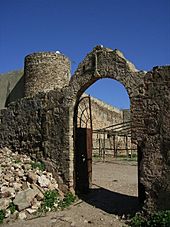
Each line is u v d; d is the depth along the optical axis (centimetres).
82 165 1219
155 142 912
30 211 955
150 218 857
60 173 1138
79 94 1152
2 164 1164
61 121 1160
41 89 2594
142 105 948
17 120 1348
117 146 3141
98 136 2872
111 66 1035
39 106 1249
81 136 1228
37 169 1159
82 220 920
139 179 1022
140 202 1016
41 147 1216
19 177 1099
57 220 912
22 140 1308
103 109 3100
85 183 1234
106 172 1845
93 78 1089
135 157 2806
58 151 1155
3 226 866
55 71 2608
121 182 1520
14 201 966
